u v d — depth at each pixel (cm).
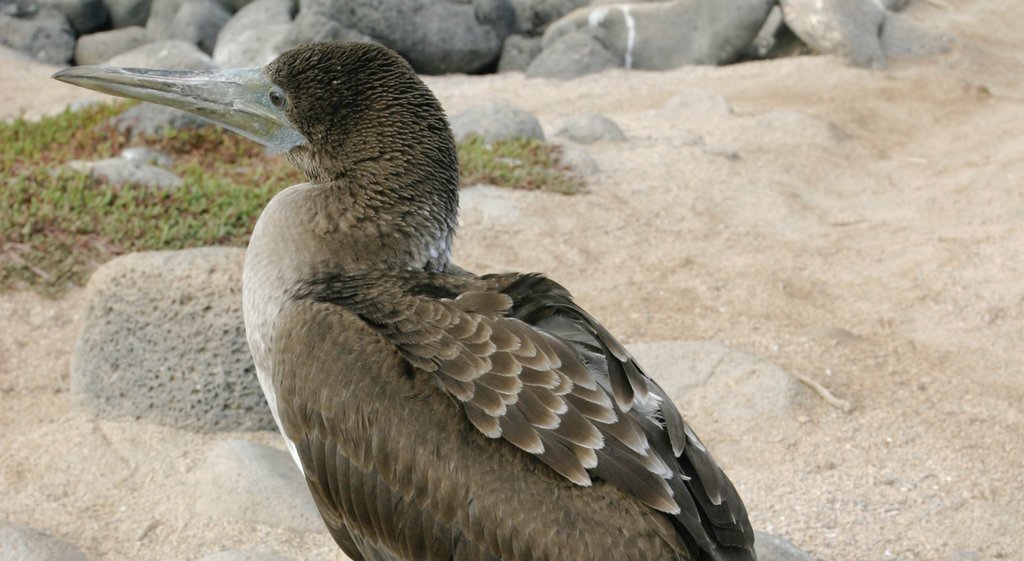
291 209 609
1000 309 1184
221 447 868
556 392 503
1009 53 2262
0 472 890
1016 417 984
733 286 1235
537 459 502
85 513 841
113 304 955
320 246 596
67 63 2416
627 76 2178
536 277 562
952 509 855
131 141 1558
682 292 1217
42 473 889
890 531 826
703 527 501
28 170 1378
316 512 816
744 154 1645
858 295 1227
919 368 1072
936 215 1454
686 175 1543
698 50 2230
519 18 2353
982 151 1691
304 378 545
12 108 1992
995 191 1521
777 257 1320
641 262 1286
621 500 488
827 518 841
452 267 635
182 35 2373
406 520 520
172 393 948
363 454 527
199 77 664
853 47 2120
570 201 1425
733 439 947
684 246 1338
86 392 969
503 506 496
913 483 888
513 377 506
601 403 504
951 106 1917
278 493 824
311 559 777
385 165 609
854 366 1070
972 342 1124
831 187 1567
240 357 937
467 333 522
